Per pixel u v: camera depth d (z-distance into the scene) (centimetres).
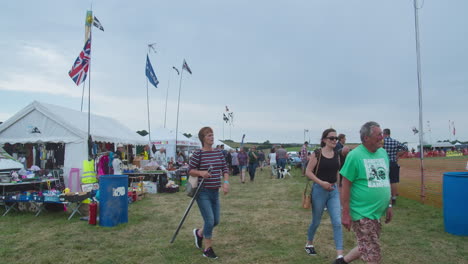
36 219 682
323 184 401
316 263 420
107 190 620
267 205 847
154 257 444
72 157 1129
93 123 1370
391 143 769
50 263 428
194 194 430
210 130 442
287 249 475
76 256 451
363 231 305
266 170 2511
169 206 847
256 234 559
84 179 865
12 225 628
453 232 534
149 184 1138
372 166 308
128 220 664
